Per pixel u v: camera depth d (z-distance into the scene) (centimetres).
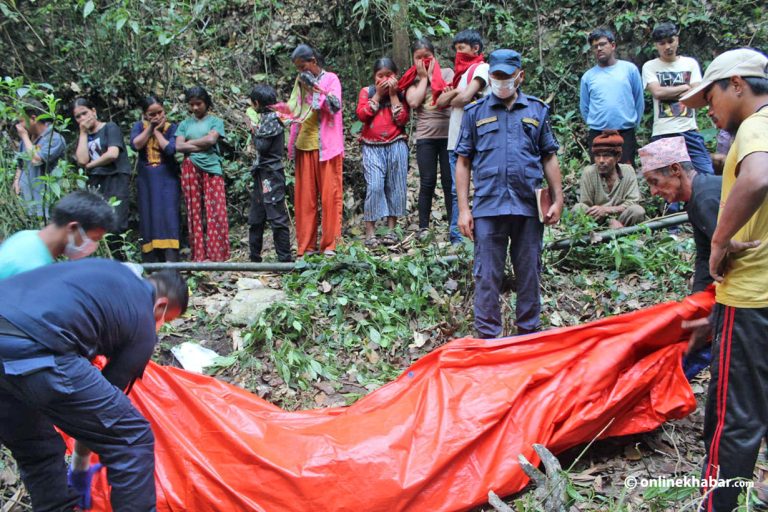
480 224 418
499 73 398
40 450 289
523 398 342
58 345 250
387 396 361
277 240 603
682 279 519
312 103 589
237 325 495
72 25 752
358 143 819
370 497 307
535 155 415
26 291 254
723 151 614
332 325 489
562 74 845
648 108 812
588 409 338
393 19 776
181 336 488
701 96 294
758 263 273
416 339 475
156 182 633
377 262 536
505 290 516
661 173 324
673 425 371
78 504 308
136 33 719
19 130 612
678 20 822
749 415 278
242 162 783
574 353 352
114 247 659
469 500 314
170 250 643
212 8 812
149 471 272
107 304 262
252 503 310
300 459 315
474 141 424
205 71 837
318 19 877
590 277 545
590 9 852
